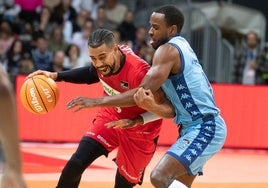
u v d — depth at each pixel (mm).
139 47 24109
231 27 27406
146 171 15922
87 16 25234
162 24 9234
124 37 24984
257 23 27562
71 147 19562
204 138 9141
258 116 20375
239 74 24062
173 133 20094
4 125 4742
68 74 10336
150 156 10406
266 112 20391
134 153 10211
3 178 5000
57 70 21984
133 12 27781
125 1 28203
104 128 10086
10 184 4863
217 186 14258
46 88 9625
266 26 29078
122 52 9859
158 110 9039
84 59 23906
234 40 27234
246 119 20344
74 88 19578
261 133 20406
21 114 19750
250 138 20391
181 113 9312
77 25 25156
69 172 9875
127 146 10172
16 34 24609
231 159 18797
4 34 23484
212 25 23781
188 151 9031
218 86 20203
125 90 9891
